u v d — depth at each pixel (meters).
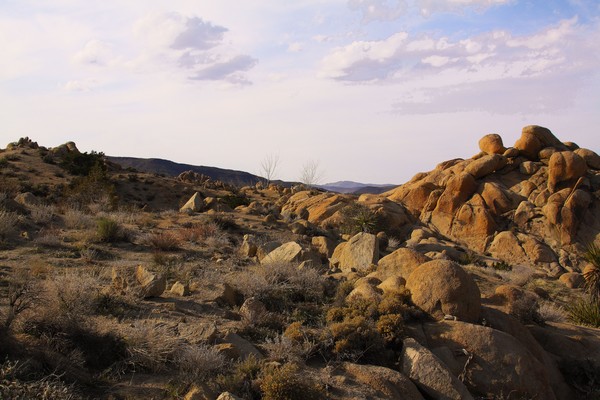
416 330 9.63
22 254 15.27
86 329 7.76
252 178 155.25
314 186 72.50
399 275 12.55
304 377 7.53
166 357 7.71
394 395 7.68
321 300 12.31
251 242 18.73
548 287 25.83
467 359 9.13
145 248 18.39
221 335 8.84
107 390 6.58
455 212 38.28
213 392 6.58
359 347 8.89
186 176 69.62
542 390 9.14
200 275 14.11
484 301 12.73
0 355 6.29
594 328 14.85
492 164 40.12
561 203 35.66
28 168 51.72
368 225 33.31
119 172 61.25
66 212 25.02
